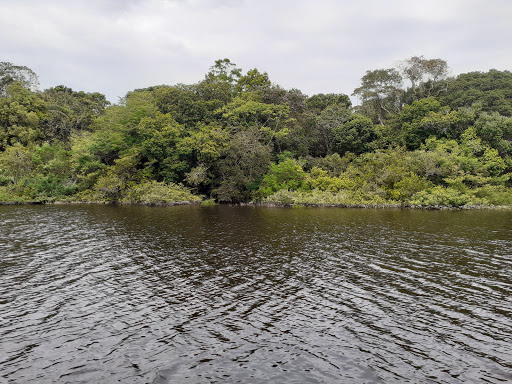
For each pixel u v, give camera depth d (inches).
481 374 308.0
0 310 446.6
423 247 770.2
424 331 389.7
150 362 327.9
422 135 1996.8
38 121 2267.5
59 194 1831.9
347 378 302.4
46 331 391.5
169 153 1893.5
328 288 524.1
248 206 1694.1
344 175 1825.8
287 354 341.4
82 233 934.4
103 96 3068.4
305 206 1637.6
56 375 307.7
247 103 2028.8
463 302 470.6
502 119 1825.8
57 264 645.9
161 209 1533.0
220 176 1946.4
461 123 1893.5
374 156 1791.3
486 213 1348.4
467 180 1689.2
